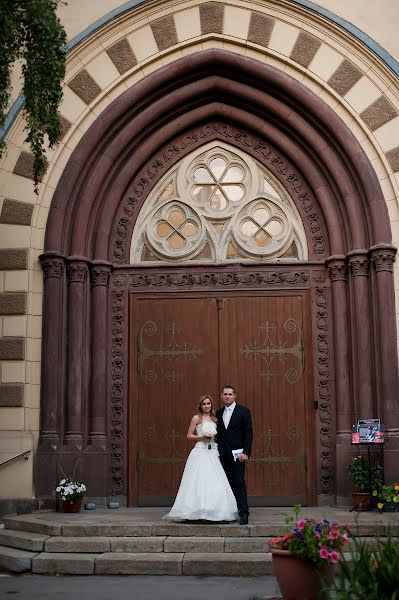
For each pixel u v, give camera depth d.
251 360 12.20
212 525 9.17
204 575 8.33
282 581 6.42
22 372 11.66
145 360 12.30
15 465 11.38
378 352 11.59
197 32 12.59
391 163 12.07
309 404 12.01
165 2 12.61
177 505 9.44
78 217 12.23
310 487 11.78
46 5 8.75
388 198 12.02
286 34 12.52
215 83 12.63
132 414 12.15
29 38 8.95
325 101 12.38
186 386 12.20
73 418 11.70
